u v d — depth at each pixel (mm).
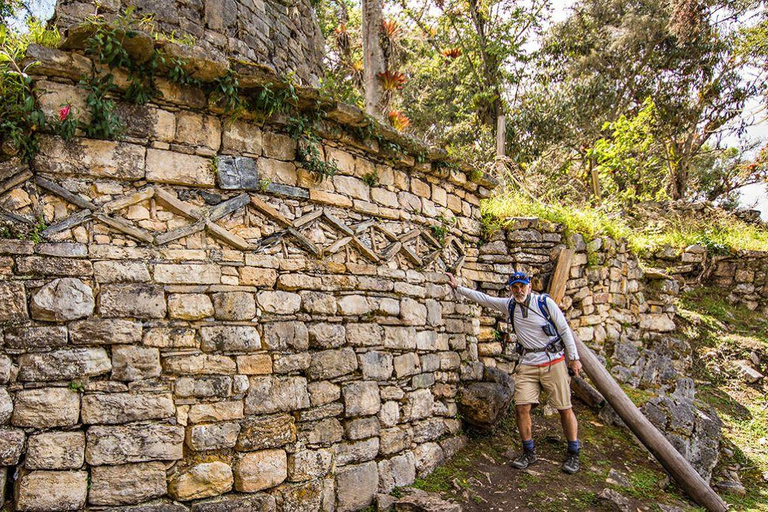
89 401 3180
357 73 10555
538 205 7301
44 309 3131
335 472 4035
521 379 5180
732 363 8781
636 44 19438
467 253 6426
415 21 16750
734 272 11266
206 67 3553
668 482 5223
